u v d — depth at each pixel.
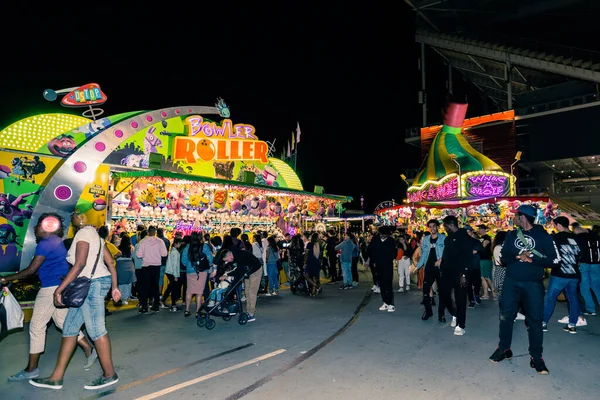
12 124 9.33
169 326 7.52
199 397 4.11
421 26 44.31
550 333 6.59
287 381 4.52
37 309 4.75
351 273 13.56
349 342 6.16
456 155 27.86
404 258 12.19
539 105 36.50
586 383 4.38
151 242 9.09
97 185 10.34
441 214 20.69
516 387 4.28
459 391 4.18
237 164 15.84
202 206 14.43
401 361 5.19
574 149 34.28
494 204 18.19
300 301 10.39
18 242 8.91
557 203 19.38
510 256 4.97
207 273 8.38
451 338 6.35
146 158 12.88
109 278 4.63
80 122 10.55
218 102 14.78
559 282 6.59
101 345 4.46
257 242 11.48
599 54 32.44
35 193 9.32
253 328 7.27
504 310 5.06
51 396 4.19
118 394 4.22
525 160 37.03
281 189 15.13
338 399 4.01
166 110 12.27
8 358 5.57
